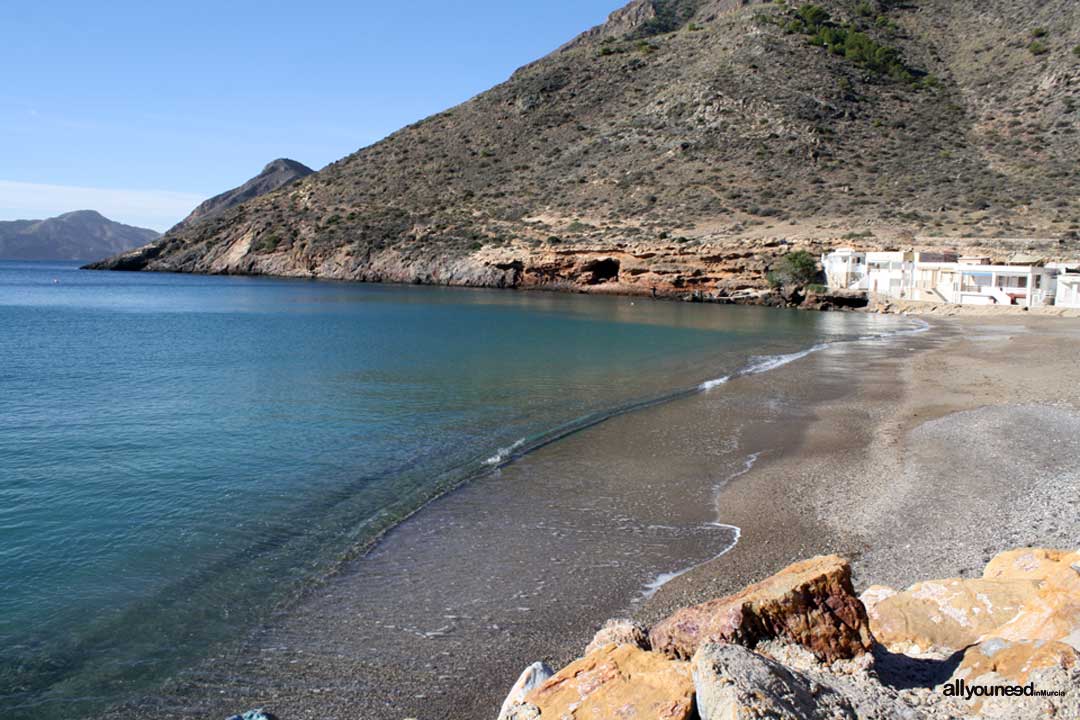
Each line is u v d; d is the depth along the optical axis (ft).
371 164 443.73
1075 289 200.95
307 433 60.59
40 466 50.88
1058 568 22.18
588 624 28.12
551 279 299.99
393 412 68.95
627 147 371.97
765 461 51.39
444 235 348.18
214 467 50.72
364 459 52.70
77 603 30.58
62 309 205.87
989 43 400.88
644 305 240.73
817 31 423.64
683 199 315.37
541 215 340.18
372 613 29.37
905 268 228.63
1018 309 201.77
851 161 323.16
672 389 81.61
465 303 237.25
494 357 110.32
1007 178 287.07
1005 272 208.95
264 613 29.50
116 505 42.83
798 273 244.01
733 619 18.28
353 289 305.53
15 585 32.30
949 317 204.23
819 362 105.70
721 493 44.24
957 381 85.61
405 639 27.25
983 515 38.22
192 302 235.20
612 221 315.17
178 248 449.89
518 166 392.27
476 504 42.63
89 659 26.22
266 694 23.89
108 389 81.61
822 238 259.80
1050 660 16.42
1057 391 76.02
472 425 63.52
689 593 30.40
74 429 61.98
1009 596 20.71
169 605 30.35
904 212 275.59
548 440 57.93
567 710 16.25
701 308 231.91
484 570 33.35
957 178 295.89
